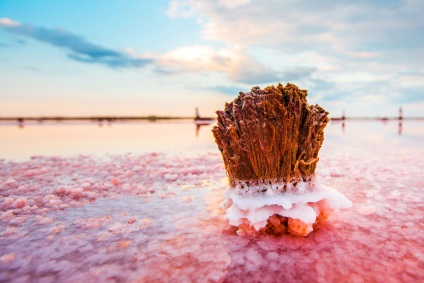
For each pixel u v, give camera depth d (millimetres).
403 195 2939
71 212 2723
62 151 8219
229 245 1898
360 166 4762
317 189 2164
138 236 2100
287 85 2229
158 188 3656
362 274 1509
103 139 12688
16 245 1984
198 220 2406
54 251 1881
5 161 6266
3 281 1537
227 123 2270
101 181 4078
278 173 2096
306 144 2143
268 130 2033
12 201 3047
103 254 1821
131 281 1505
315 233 2037
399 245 1819
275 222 2066
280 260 1675
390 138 11047
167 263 1685
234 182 2252
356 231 2051
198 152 7594
